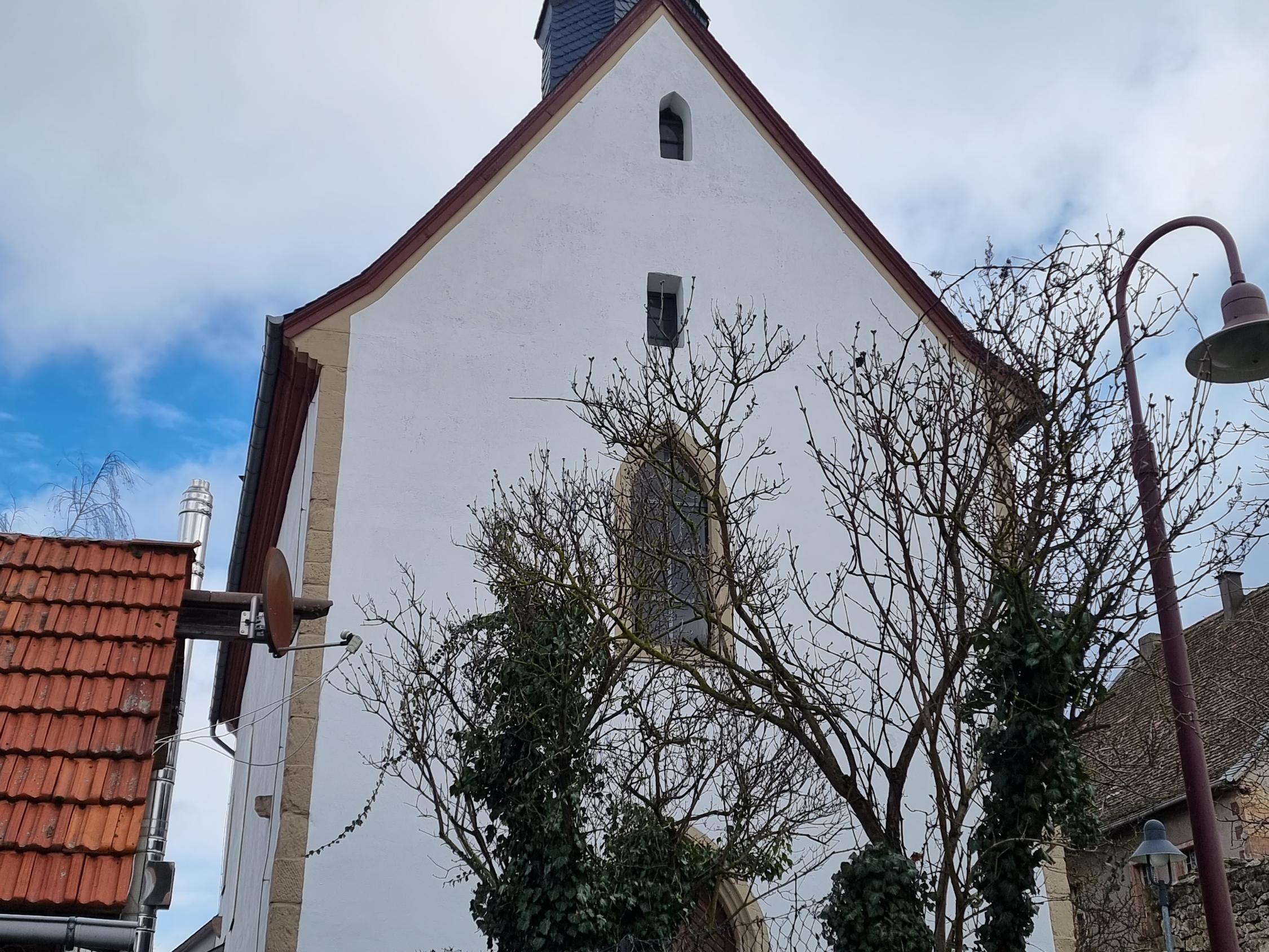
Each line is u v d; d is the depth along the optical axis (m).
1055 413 10.22
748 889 13.75
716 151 17.48
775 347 16.55
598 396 14.02
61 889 8.11
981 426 11.01
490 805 11.12
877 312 17.14
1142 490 9.88
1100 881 19.23
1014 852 9.72
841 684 12.13
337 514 14.54
